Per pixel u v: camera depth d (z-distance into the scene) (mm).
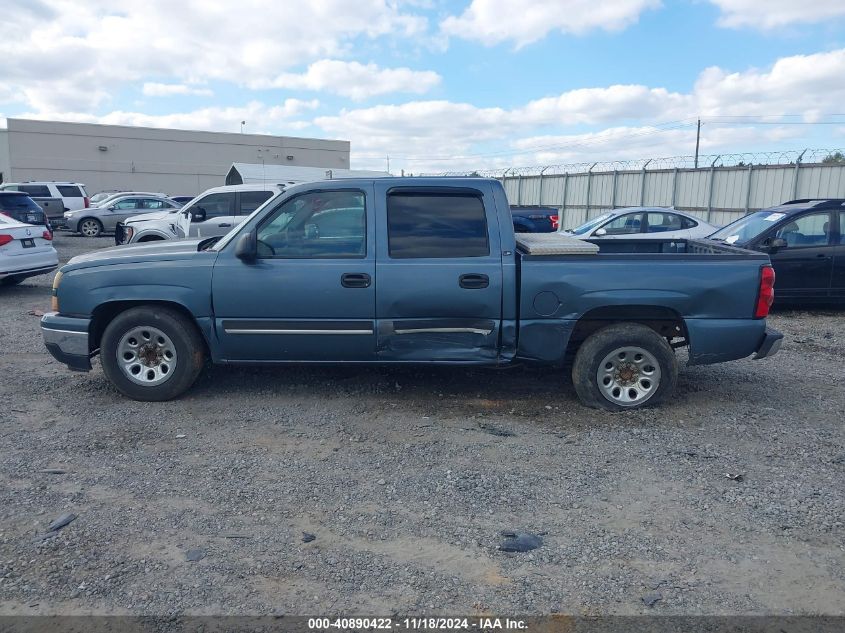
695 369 7684
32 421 5809
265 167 26516
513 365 6188
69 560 3721
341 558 3777
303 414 6023
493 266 5918
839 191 19531
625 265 5938
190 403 6270
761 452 5305
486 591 3498
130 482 4668
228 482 4684
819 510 4359
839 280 10836
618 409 6164
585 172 28094
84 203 30250
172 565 3691
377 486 4645
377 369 7312
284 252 6047
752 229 11406
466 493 4555
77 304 6137
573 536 4039
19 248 12234
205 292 6000
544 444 5418
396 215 6012
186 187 53188
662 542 3980
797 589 3545
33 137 47719
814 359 8234
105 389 6652
